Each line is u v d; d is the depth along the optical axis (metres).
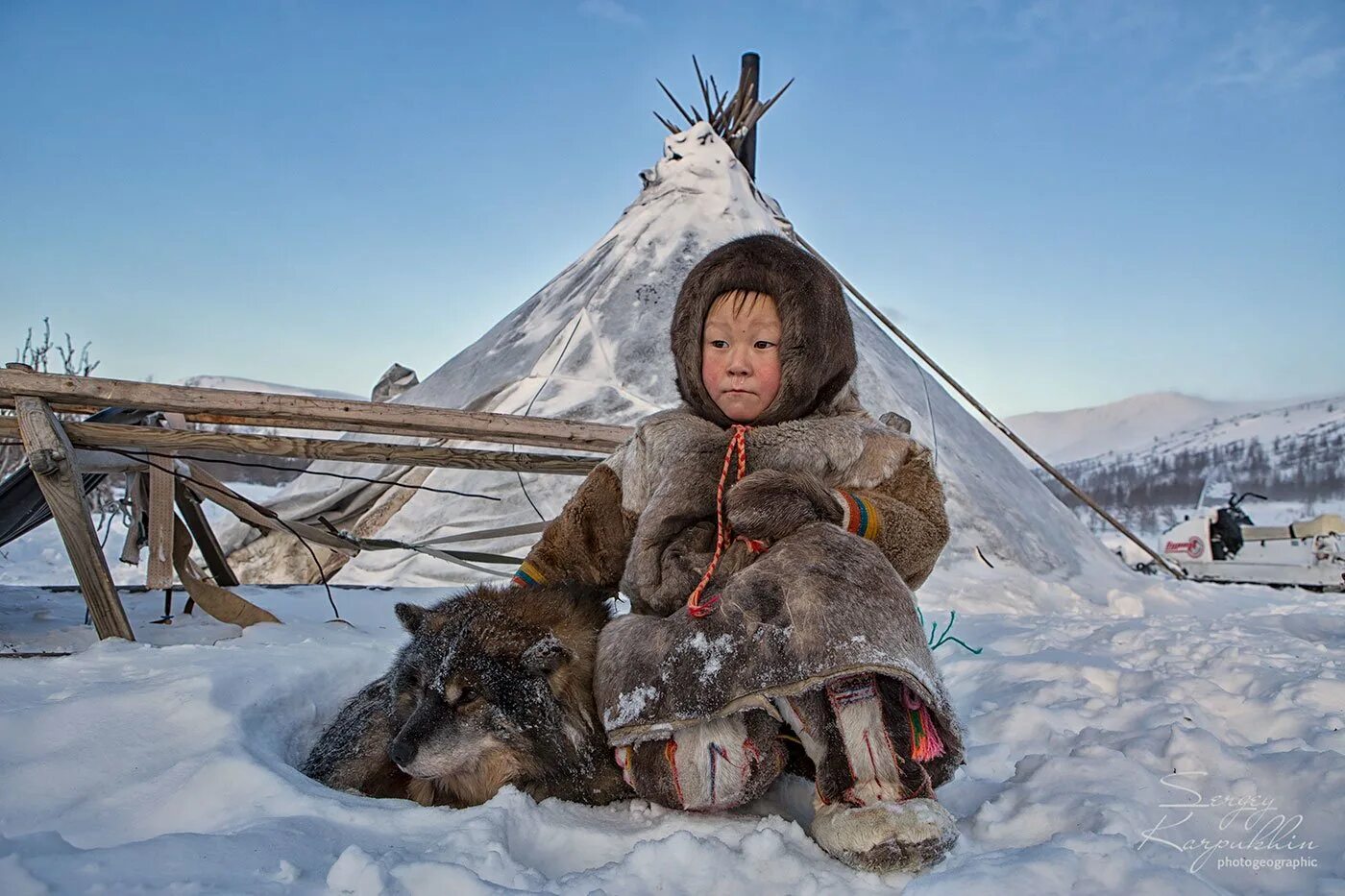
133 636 4.15
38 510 5.48
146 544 5.58
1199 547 13.80
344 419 4.91
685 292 2.75
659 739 2.29
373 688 3.01
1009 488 11.56
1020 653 5.41
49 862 1.72
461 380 11.71
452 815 2.23
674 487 2.52
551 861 2.15
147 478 5.44
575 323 11.16
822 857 2.05
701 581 2.30
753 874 1.95
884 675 2.11
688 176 12.84
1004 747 3.01
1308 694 3.72
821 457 2.46
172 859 1.80
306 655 3.71
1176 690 3.80
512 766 2.59
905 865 1.91
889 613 2.09
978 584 9.28
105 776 2.41
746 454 2.47
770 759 2.28
